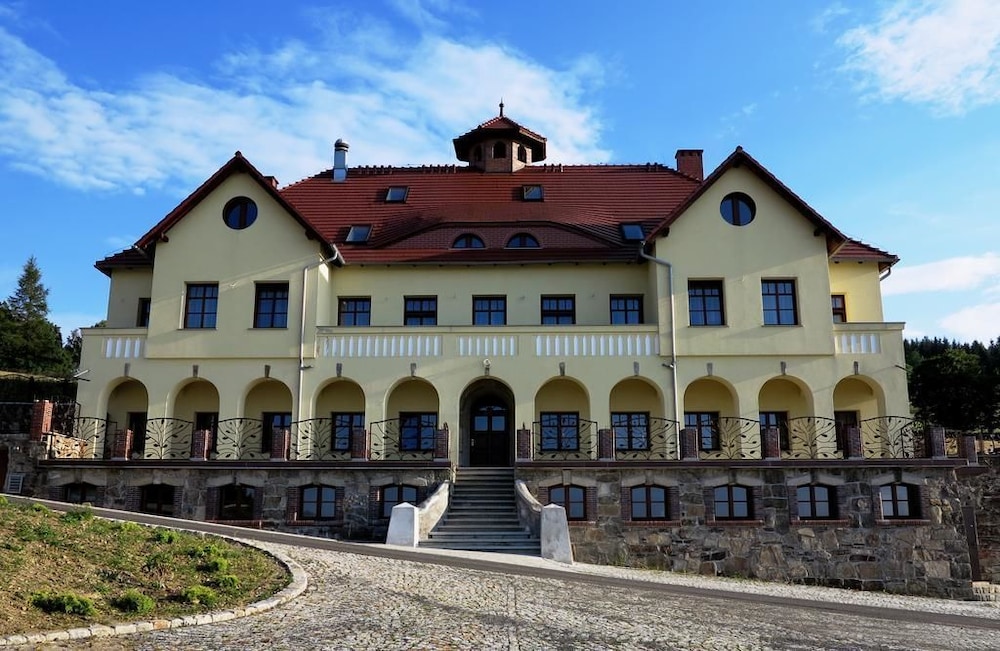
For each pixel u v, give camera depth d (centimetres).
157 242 3092
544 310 3216
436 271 3234
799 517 2533
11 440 2653
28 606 1116
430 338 2986
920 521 2531
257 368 2986
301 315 3014
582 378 2944
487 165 3978
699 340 2969
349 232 3416
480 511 2533
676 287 3009
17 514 1555
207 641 1073
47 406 2700
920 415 5372
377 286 3234
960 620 1692
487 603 1397
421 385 3123
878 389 2959
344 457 3067
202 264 3073
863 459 2564
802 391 3033
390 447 3069
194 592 1248
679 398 2917
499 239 3294
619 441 3061
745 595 1783
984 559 2952
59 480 2611
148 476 2591
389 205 3606
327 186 3809
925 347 8619
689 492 2533
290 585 1389
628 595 1600
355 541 2406
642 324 3017
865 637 1375
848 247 3300
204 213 3112
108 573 1318
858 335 2986
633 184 3769
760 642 1261
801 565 2492
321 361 2984
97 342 3023
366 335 2997
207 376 2984
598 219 3472
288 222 3091
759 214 3067
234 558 1530
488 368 2948
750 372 2952
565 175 3875
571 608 1409
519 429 2852
